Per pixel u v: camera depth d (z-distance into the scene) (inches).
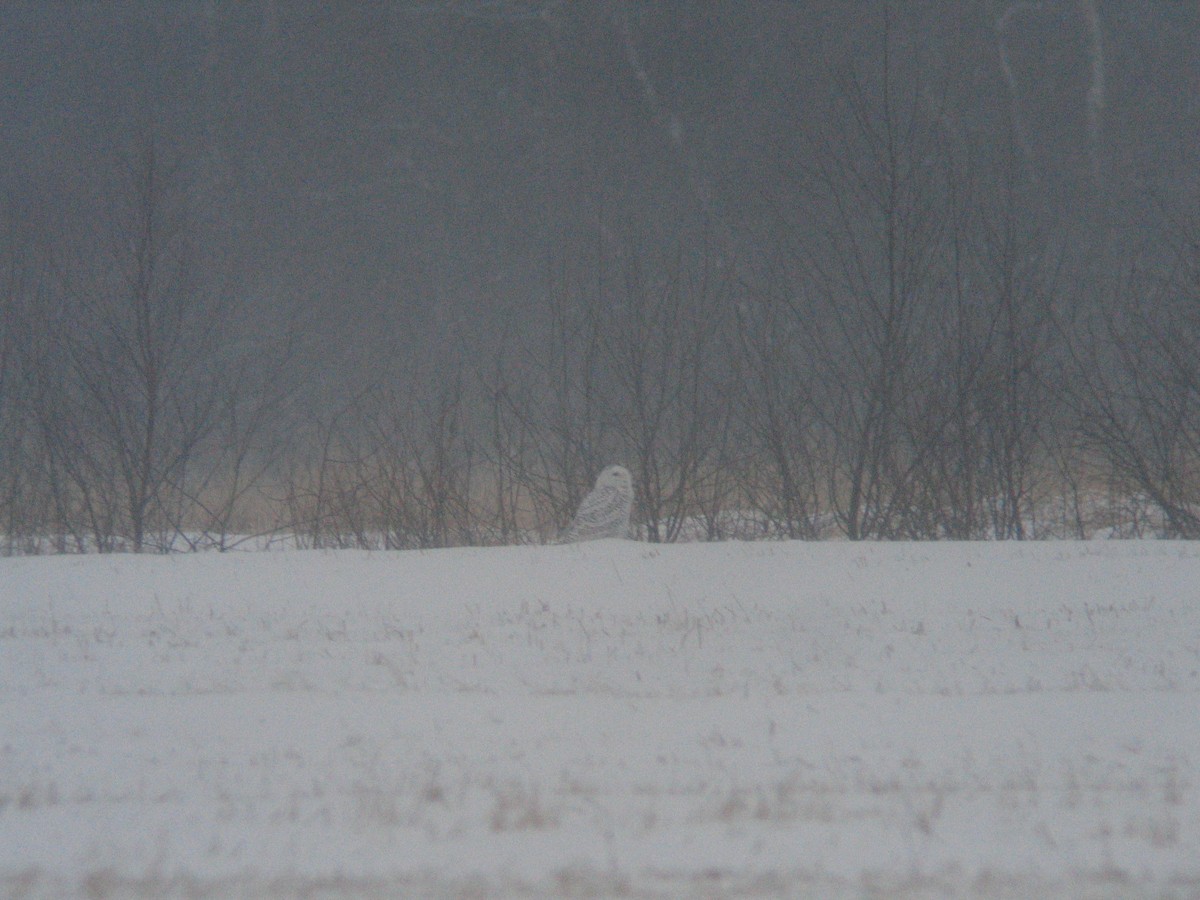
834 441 3732.8
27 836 958.4
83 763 1179.9
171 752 1220.5
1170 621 1931.6
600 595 2218.3
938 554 2632.9
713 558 2551.7
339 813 1016.9
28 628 1946.4
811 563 2493.8
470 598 2204.7
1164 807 1039.0
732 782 1107.9
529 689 1509.6
